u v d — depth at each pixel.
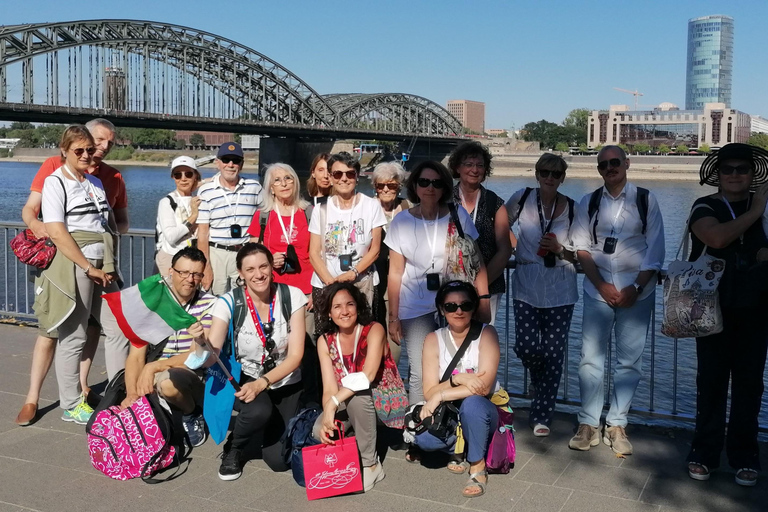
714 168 4.58
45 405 5.79
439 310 4.50
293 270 5.69
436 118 141.00
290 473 4.59
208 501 4.17
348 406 4.38
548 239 5.09
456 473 4.55
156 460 4.47
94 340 5.95
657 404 11.83
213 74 96.19
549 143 198.50
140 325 4.61
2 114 57.53
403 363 11.30
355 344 4.56
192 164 6.45
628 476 4.46
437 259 4.77
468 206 5.16
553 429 5.30
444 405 4.40
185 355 4.86
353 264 5.38
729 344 4.35
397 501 4.16
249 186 6.26
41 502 4.13
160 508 4.07
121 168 130.38
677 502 4.10
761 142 163.25
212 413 4.50
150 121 71.88
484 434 4.27
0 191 56.59
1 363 6.86
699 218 4.35
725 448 4.91
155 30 85.00
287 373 4.61
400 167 5.83
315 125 99.62
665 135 196.75
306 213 5.81
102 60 77.44
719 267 4.28
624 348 4.92
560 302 5.17
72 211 5.33
